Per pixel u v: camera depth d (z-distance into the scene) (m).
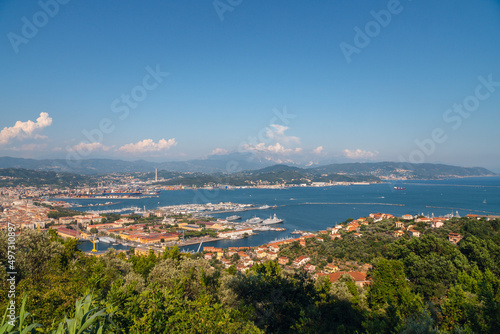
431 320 11.13
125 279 22.12
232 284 14.57
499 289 20.23
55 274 18.03
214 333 8.37
